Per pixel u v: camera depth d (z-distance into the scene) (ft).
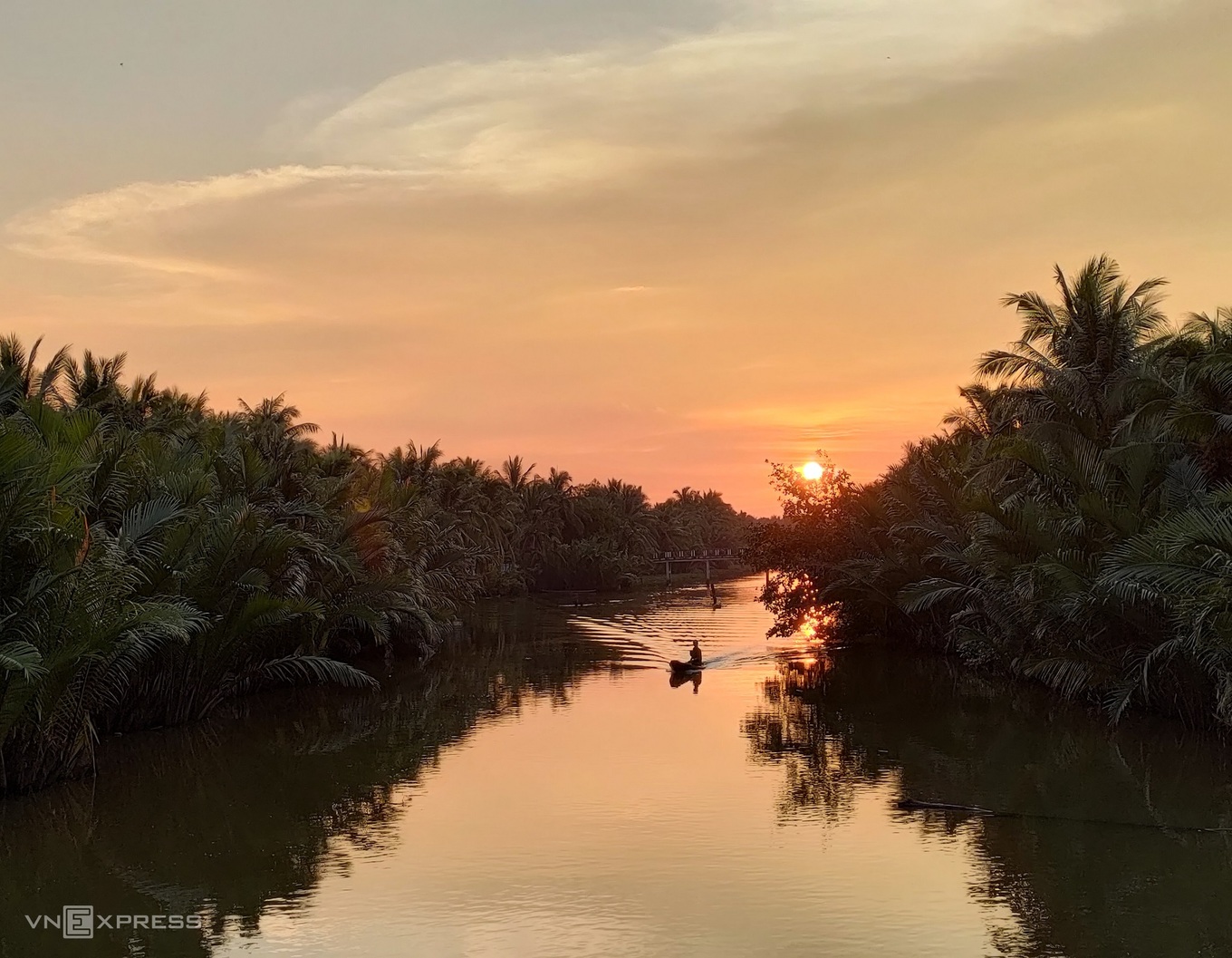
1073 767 62.54
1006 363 78.59
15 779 57.16
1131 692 70.74
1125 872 42.83
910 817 51.90
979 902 39.58
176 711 79.05
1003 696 91.04
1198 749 66.28
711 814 52.60
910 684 100.89
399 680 107.76
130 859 46.42
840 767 63.72
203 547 75.15
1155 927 36.86
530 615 205.05
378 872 44.06
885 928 37.04
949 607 118.11
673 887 41.55
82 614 53.78
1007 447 74.33
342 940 36.73
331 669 88.22
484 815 52.95
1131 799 54.60
